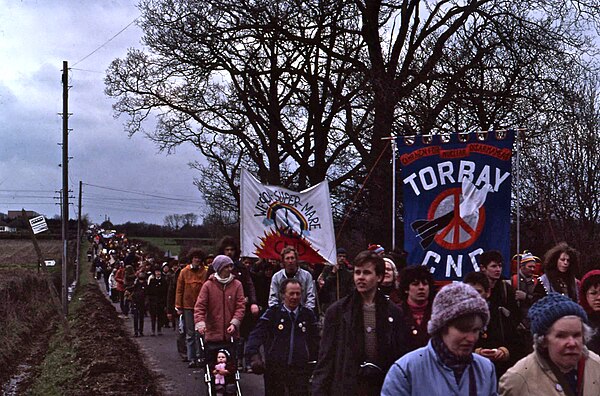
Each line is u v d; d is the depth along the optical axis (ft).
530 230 68.18
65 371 46.24
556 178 65.05
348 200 92.99
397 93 78.95
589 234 62.59
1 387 46.06
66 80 100.48
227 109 100.99
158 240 269.03
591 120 66.59
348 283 44.45
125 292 91.71
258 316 39.68
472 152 29.09
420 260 29.25
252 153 107.04
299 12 82.79
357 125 91.40
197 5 87.61
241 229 40.47
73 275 202.80
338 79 90.68
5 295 76.48
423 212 29.37
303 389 25.98
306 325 26.21
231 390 30.99
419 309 20.18
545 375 13.75
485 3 79.71
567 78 74.38
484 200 28.91
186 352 49.47
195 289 44.70
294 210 40.37
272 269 46.55
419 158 29.55
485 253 23.06
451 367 13.30
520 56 76.38
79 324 74.38
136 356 50.72
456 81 76.74
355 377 19.11
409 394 13.47
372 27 84.89
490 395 13.50
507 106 77.30
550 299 13.79
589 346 17.78
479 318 13.10
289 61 92.38
